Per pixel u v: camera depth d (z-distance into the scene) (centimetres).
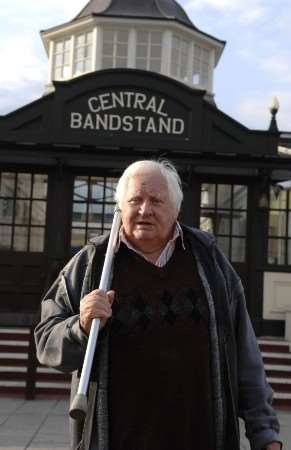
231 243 1305
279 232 1311
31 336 950
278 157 1230
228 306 277
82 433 258
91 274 271
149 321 262
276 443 271
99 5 2005
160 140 1252
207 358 265
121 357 259
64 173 1290
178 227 284
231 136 1264
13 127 1245
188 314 266
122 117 1251
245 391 283
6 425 785
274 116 1279
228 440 266
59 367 255
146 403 256
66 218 1292
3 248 1292
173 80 1252
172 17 1905
